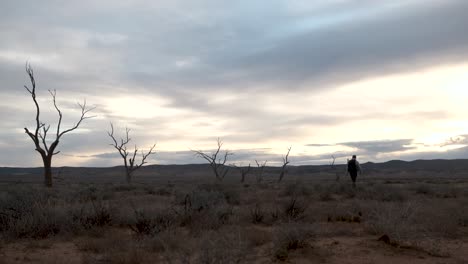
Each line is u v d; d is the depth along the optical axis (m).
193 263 7.98
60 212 14.39
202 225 13.54
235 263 7.72
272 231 12.76
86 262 9.57
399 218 11.84
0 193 18.70
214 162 71.75
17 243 12.21
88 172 182.50
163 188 36.06
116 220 15.22
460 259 9.88
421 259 9.87
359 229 13.62
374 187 29.41
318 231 12.59
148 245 10.86
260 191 31.81
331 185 31.62
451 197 27.39
